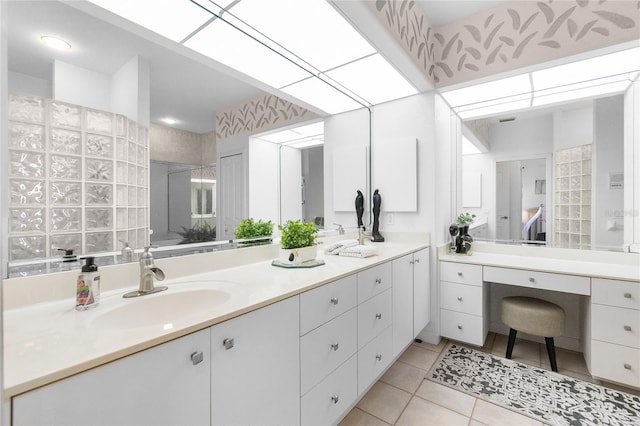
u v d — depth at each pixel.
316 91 2.12
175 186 1.34
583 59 1.86
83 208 1.04
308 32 1.53
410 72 2.03
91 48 1.06
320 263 1.59
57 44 0.98
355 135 2.52
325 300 1.28
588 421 1.50
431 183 2.40
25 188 0.91
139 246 1.21
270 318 1.01
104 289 1.10
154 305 1.06
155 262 1.25
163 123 1.30
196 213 1.44
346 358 1.41
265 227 1.82
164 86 1.30
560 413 1.56
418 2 2.04
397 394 1.74
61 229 0.99
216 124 1.54
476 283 2.23
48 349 0.64
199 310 1.14
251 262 1.68
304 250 1.62
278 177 1.91
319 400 1.24
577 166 2.26
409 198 2.46
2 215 0.48
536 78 2.14
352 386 1.45
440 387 1.81
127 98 1.17
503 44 2.06
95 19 1.08
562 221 2.31
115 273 1.13
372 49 1.72
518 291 2.50
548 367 2.03
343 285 1.39
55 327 0.78
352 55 1.77
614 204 2.12
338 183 2.39
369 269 1.61
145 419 0.69
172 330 0.74
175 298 1.12
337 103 2.34
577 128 2.26
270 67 1.75
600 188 2.17
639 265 2.03
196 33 1.35
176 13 1.21
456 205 2.79
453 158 2.78
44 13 0.95
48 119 0.95
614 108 2.13
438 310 2.41
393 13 1.65
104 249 1.10
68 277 1.01
